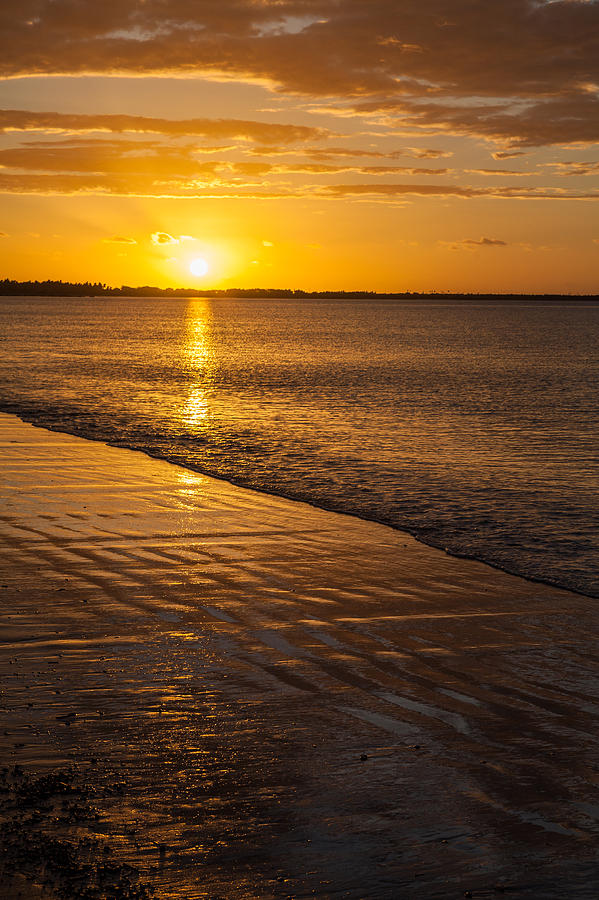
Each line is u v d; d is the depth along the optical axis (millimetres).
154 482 19219
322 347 89938
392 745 7082
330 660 9008
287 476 20859
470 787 6410
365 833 5777
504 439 28453
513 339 111000
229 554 13266
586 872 5387
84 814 5906
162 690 8070
